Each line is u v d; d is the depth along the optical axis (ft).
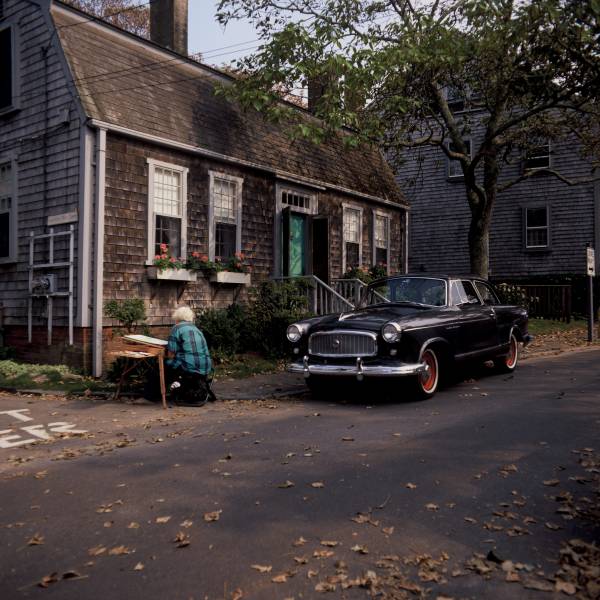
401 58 44.11
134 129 37.47
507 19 43.01
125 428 23.70
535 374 34.83
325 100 44.88
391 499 14.71
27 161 39.24
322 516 13.75
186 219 41.52
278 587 10.68
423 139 59.21
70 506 15.03
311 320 29.76
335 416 24.56
